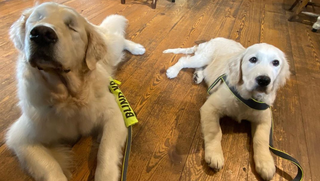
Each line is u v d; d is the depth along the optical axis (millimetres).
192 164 1315
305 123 1686
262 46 1388
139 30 2705
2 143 1302
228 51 1923
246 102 1409
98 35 1257
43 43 936
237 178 1269
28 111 1161
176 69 2031
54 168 1097
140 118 1580
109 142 1234
